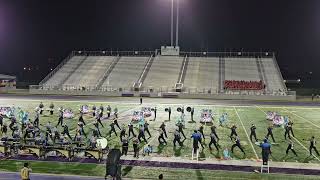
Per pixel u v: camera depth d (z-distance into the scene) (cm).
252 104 5706
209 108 5094
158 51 8894
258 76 7469
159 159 2409
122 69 8044
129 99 6206
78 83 7581
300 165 2312
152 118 4128
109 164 1584
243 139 3070
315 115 4562
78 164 2256
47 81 7725
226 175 2089
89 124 3666
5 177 1981
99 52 8962
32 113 4325
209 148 2689
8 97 6231
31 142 2516
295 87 9888
